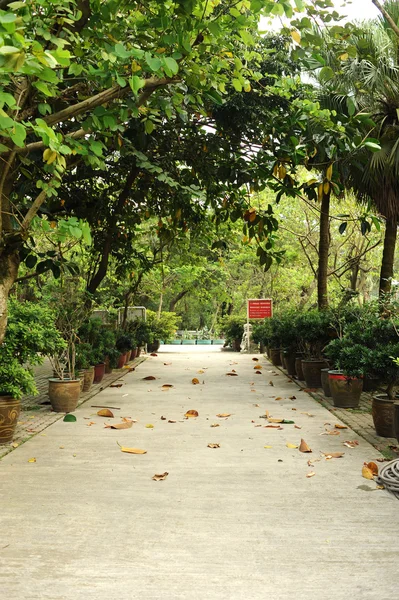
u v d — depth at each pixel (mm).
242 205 10492
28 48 3371
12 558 3643
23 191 7164
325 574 3436
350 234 15547
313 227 18844
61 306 9375
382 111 10453
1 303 5031
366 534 4051
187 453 6340
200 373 14977
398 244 20031
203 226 12867
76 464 5859
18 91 4754
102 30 5184
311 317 11352
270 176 9250
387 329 7582
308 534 4047
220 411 9086
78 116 6293
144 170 10344
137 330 19609
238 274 29641
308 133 8656
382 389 10945
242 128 9992
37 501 4711
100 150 5086
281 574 3434
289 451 6445
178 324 43594
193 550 3770
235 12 5008
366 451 6445
